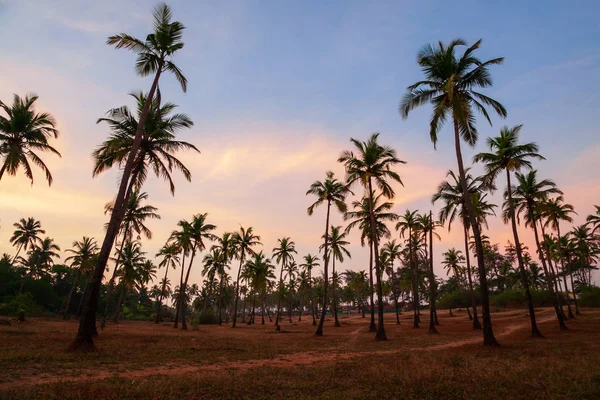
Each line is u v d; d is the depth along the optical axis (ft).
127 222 117.70
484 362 41.78
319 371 36.65
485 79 67.05
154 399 23.81
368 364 42.06
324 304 105.40
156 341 68.18
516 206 98.12
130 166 54.54
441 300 271.90
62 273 253.44
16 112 75.46
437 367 37.32
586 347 55.72
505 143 81.46
